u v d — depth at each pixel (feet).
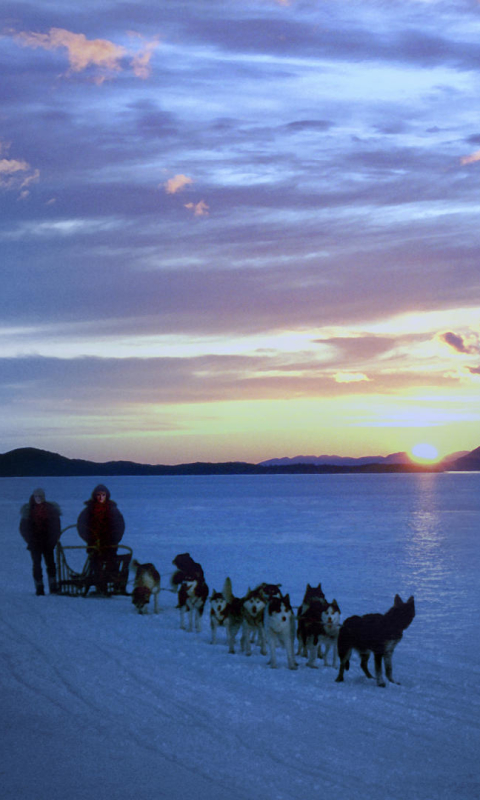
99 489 55.47
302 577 69.10
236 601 38.01
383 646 30.37
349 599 55.57
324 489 502.38
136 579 48.96
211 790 18.01
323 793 18.10
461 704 27.37
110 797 17.39
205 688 28.66
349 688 29.84
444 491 418.31
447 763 20.65
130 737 22.17
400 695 28.73
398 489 473.26
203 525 152.05
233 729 23.25
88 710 25.02
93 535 55.11
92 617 45.60
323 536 121.49
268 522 161.38
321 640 34.53
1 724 23.34
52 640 37.42
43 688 27.89
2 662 32.19
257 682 30.25
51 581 55.88
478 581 66.03
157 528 143.23
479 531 132.05
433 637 41.83
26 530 54.90
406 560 84.38
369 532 130.82
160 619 46.62
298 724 24.06
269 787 18.37
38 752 20.68
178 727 23.27
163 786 18.19
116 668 31.45
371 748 21.85
